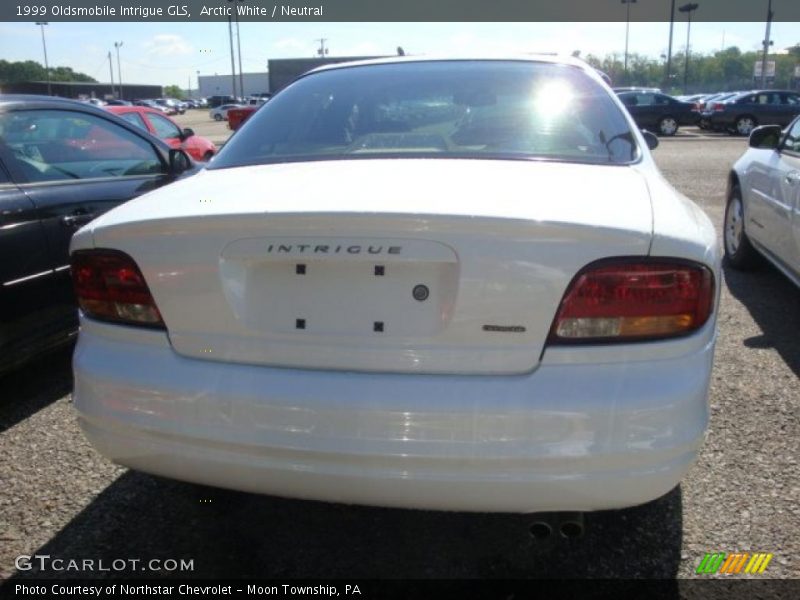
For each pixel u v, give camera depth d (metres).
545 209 1.81
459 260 1.75
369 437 1.79
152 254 1.95
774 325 4.47
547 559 2.28
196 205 2.01
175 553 2.34
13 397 3.53
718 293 1.96
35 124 3.62
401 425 1.77
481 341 1.77
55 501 2.63
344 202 1.88
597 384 1.74
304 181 2.16
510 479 1.76
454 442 1.75
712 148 18.48
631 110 24.20
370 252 1.79
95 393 2.02
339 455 1.80
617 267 1.76
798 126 4.62
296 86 3.06
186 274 1.92
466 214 1.73
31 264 3.28
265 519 2.53
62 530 2.46
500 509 1.82
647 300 1.77
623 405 1.73
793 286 5.36
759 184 5.15
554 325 1.76
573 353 1.76
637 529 2.41
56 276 3.43
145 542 2.40
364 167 2.29
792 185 4.36
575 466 1.75
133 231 1.96
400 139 2.56
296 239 1.83
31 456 2.95
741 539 2.35
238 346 1.91
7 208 3.19
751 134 5.25
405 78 2.91
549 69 2.88
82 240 2.09
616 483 1.76
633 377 1.75
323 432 1.81
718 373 3.70
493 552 2.33
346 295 1.84
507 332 1.76
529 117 2.59
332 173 2.25
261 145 2.68
